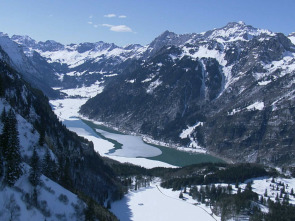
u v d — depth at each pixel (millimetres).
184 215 161500
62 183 127438
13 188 95125
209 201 176125
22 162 108500
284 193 176500
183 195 187250
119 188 188375
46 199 103312
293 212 150750
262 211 153875
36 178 103875
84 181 164875
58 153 156375
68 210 107125
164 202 177750
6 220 85250
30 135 133875
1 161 95875
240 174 198875
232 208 156250
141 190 198875
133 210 165875
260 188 184000
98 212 122812
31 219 91688
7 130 98438
